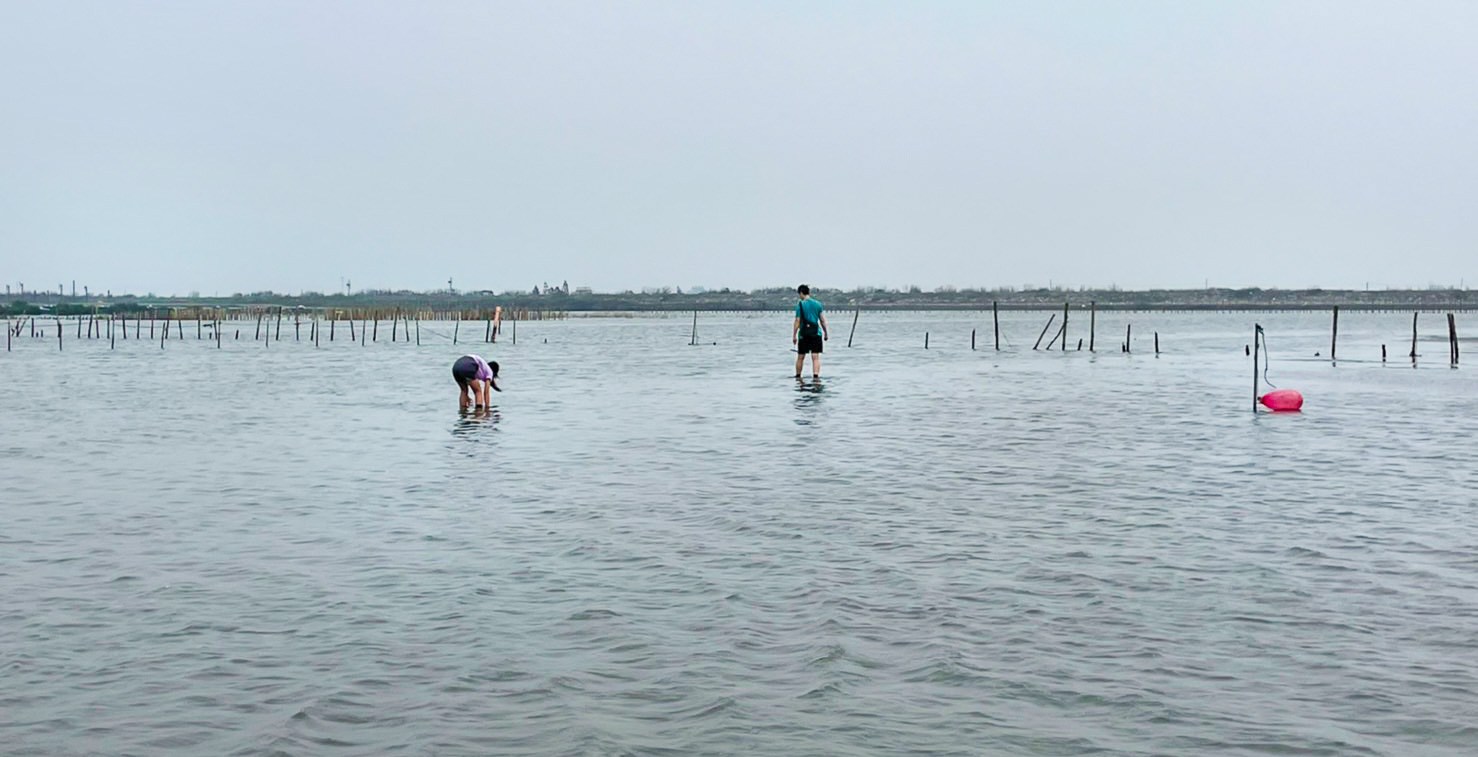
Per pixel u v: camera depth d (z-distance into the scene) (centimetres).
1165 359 6612
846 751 851
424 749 855
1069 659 1047
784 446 2555
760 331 14350
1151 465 2258
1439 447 2530
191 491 1962
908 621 1163
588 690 972
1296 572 1360
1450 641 1093
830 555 1455
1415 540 1534
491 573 1366
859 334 12638
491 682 992
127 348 8831
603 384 4547
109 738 877
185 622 1168
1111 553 1464
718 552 1473
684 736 877
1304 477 2100
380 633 1130
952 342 9862
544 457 2380
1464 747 851
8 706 941
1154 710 926
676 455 2408
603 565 1403
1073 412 3344
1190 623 1154
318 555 1465
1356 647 1077
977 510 1767
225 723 906
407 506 1809
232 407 3597
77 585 1317
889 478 2094
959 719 909
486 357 7094
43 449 2548
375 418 3206
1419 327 14912
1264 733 880
